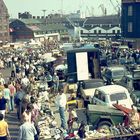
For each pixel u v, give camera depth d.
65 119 19.59
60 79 34.97
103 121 17.98
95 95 22.28
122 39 96.06
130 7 92.88
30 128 13.27
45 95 24.44
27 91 22.31
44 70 38.16
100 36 138.75
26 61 44.22
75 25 176.12
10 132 19.16
